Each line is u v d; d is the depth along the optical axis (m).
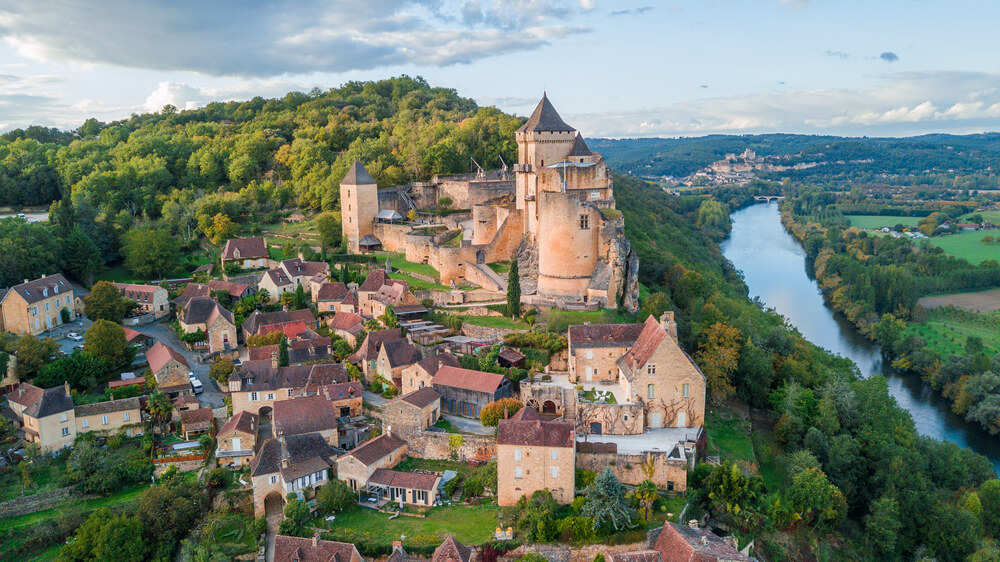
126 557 93.50
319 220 197.00
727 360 126.50
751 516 97.00
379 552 90.75
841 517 109.00
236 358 145.88
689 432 108.50
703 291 167.50
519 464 97.56
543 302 140.50
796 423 122.19
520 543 90.62
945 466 132.25
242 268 182.62
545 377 122.75
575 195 138.75
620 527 90.69
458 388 118.88
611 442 104.31
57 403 114.88
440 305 149.88
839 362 163.62
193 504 101.62
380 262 182.38
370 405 122.69
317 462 106.31
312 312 158.12
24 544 97.75
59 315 156.00
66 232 184.25
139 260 184.38
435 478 101.50
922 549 114.12
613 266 140.00
